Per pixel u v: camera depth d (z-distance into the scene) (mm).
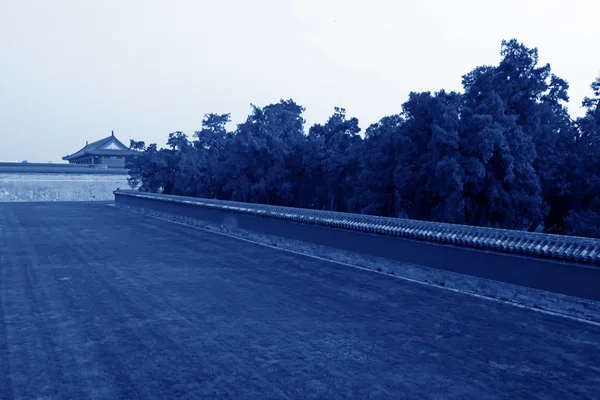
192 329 8664
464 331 8602
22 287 11750
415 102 18172
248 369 6922
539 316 9469
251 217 21375
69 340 8039
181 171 40438
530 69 18578
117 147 72562
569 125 19500
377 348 7773
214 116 41906
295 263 15352
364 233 14797
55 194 55656
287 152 28516
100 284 12117
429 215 18672
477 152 16062
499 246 10664
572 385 6422
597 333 8453
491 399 6035
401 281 12734
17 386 6316
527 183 16641
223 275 13367
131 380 6520
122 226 26500
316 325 8938
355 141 26172
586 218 16000
